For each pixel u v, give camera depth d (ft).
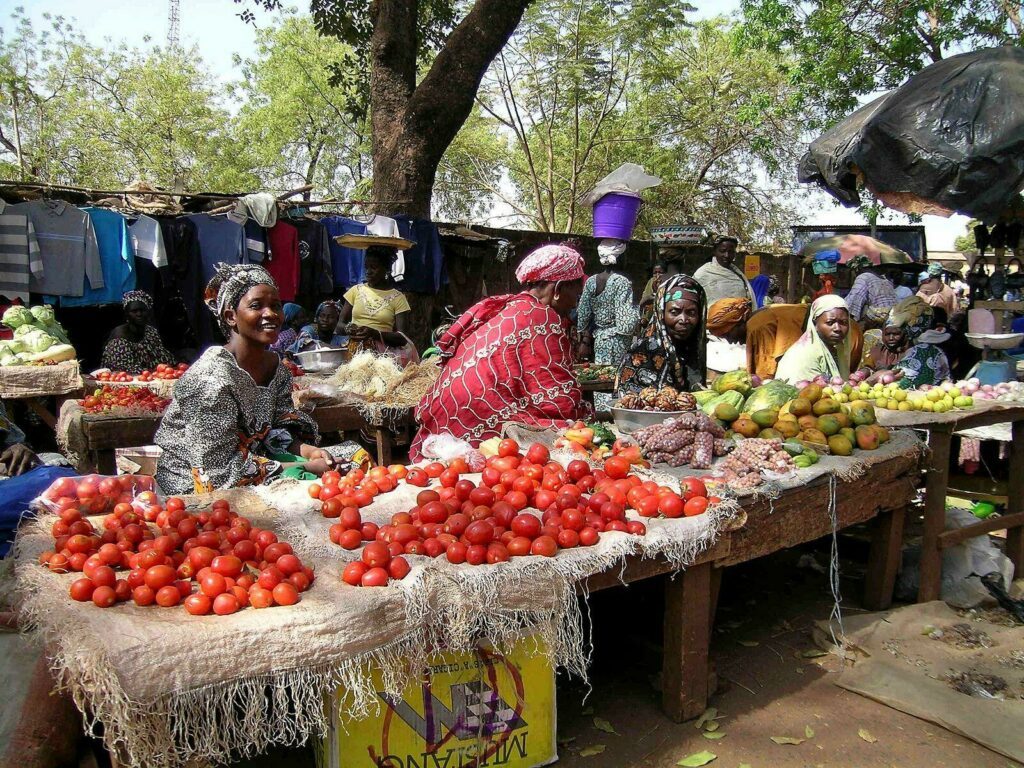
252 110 105.91
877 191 22.53
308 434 12.39
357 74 44.37
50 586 7.32
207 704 6.43
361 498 9.78
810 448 12.35
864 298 32.07
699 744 9.87
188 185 93.97
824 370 18.15
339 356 19.57
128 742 6.09
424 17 43.32
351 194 90.27
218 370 10.42
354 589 7.44
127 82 99.91
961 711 10.47
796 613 14.05
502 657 8.77
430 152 32.78
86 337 28.37
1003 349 19.83
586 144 98.43
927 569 14.15
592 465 11.22
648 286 24.12
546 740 9.20
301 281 28.76
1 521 10.05
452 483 10.40
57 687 6.45
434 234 31.48
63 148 93.86
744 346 23.09
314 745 8.46
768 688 11.36
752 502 10.60
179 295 26.40
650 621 12.69
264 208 26.58
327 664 6.90
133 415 14.51
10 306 23.00
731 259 25.50
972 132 20.36
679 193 95.25
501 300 14.24
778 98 87.15
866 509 12.82
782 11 47.34
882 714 10.69
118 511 9.01
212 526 8.70
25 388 18.70
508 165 107.14
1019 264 26.66
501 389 12.87
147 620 6.66
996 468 18.40
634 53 88.02
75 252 24.34
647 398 13.17
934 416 14.21
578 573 8.36
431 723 8.39
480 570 7.91
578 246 36.88
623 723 10.32
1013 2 43.19
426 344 31.78
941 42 44.70
